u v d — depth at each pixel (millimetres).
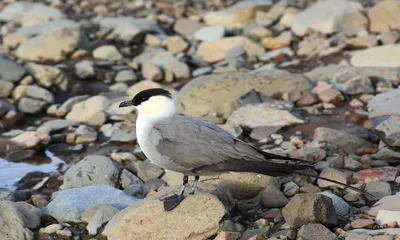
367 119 13586
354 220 9305
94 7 25281
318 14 19609
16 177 12445
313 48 18156
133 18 21984
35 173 12617
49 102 15922
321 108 14422
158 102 9406
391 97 12688
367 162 11516
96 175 11562
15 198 11219
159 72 17547
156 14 23547
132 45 20547
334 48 17859
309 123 13688
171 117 9445
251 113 13844
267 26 20656
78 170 11648
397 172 10977
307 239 8680
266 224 9398
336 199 9789
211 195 9203
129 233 9078
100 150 13539
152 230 9023
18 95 16078
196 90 14883
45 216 10438
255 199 10430
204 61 18875
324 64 17266
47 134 14039
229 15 21750
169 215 9070
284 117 13703
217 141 9094
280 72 15469
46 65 18000
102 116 14836
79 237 9805
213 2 25141
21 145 13633
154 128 9305
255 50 18781
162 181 11547
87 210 10250
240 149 9055
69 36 19547
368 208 9773
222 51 18922
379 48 16812
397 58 16312
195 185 9453
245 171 8953
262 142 13023
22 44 19516
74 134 14102
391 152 11680
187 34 21188
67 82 17094
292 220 9117
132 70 18188
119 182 11695
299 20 19750
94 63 18688
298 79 15156
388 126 11922
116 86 17000
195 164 9102
